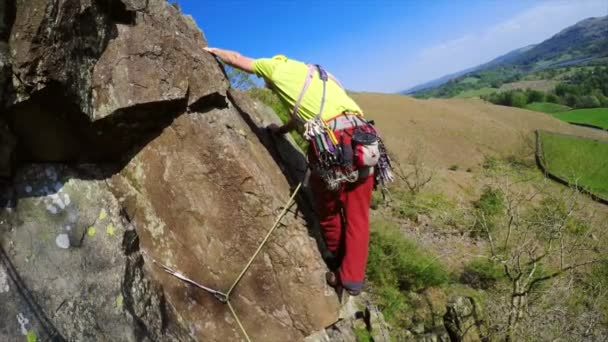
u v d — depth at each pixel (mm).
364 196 3418
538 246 11547
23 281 2631
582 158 48406
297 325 3699
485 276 14711
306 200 3975
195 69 3396
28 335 2471
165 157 3473
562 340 10148
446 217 20266
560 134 59781
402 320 11953
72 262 2871
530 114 71125
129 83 3084
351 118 3299
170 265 3510
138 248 3422
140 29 3180
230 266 3586
